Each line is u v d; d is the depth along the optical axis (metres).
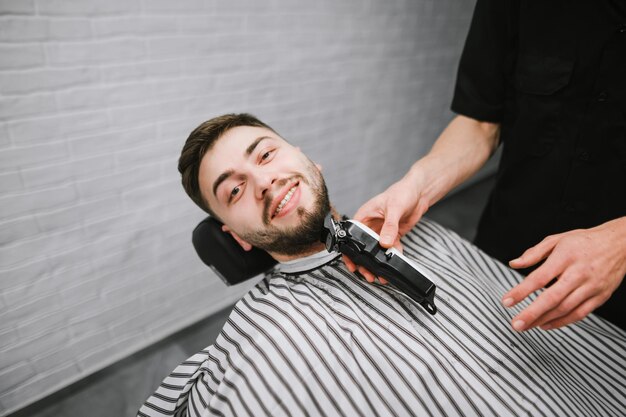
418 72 1.93
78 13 1.01
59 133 1.08
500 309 0.83
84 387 1.37
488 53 0.94
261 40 1.37
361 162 1.92
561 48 0.82
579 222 0.91
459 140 0.99
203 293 1.58
